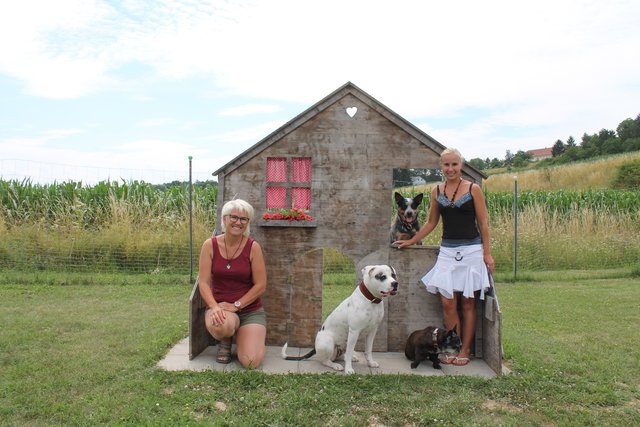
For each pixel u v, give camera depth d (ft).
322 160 17.22
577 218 47.21
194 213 39.55
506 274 35.60
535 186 120.47
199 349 16.47
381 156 17.15
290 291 17.54
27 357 15.33
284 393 12.89
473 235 15.64
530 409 12.37
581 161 181.88
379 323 15.84
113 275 31.58
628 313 23.76
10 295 25.16
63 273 31.50
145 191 40.37
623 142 223.71
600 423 11.63
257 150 17.35
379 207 17.19
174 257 34.22
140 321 20.43
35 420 11.10
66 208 37.32
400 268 17.20
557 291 30.01
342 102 17.16
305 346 17.76
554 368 15.48
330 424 11.28
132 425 10.78
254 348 15.20
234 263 15.60
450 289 15.44
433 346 15.10
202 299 16.62
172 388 13.20
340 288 30.12
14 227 33.73
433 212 16.67
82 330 18.80
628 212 50.96
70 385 13.07
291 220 17.11
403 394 13.07
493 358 15.44
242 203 15.51
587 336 19.43
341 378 14.15
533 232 41.75
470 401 12.59
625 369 15.46
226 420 11.25
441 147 16.92
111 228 34.76
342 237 17.25
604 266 41.06
